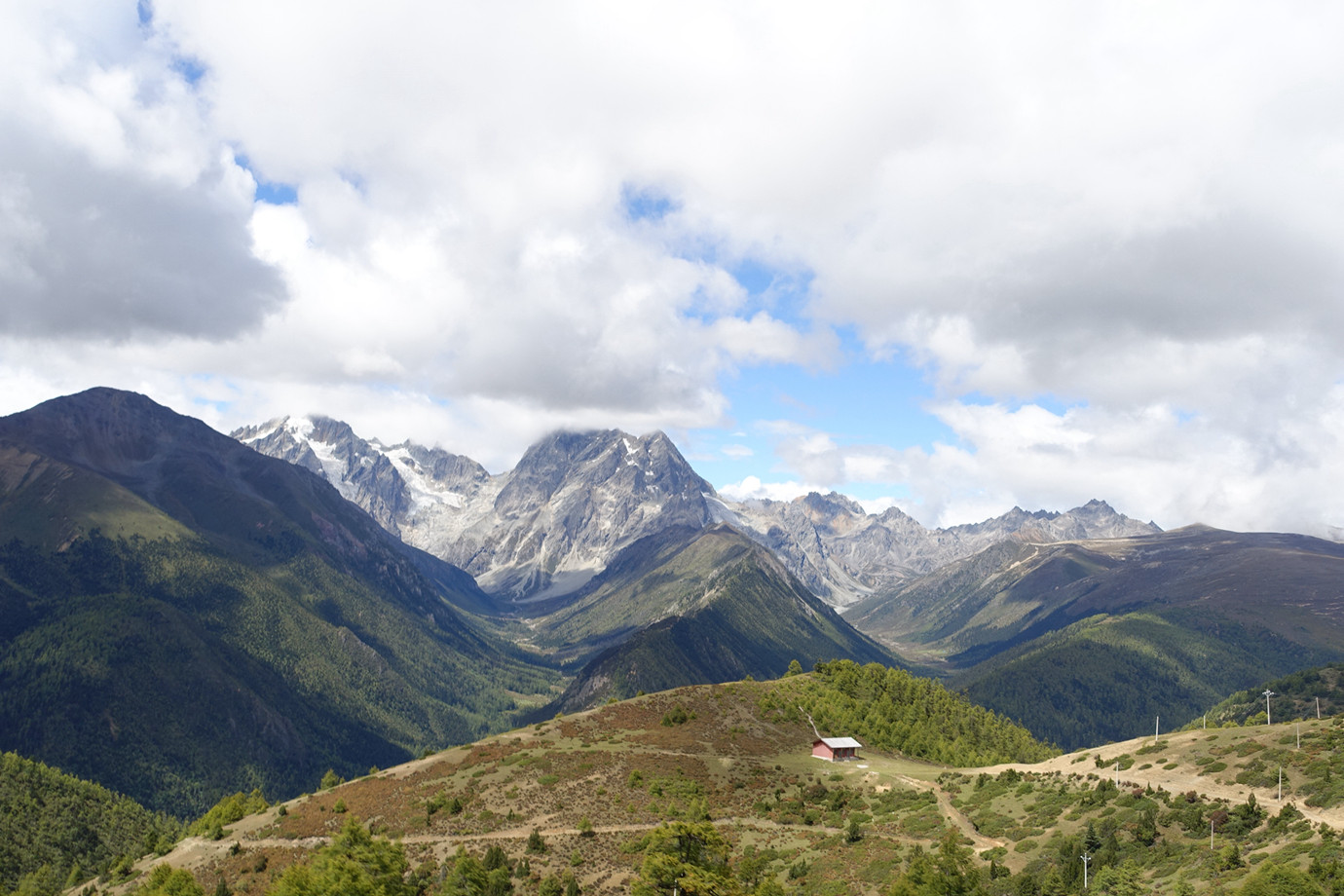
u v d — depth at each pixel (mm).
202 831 198625
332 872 122750
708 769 189750
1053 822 138750
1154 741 165875
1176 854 115812
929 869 118125
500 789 180625
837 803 168625
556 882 131875
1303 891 90562
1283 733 148125
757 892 117500
